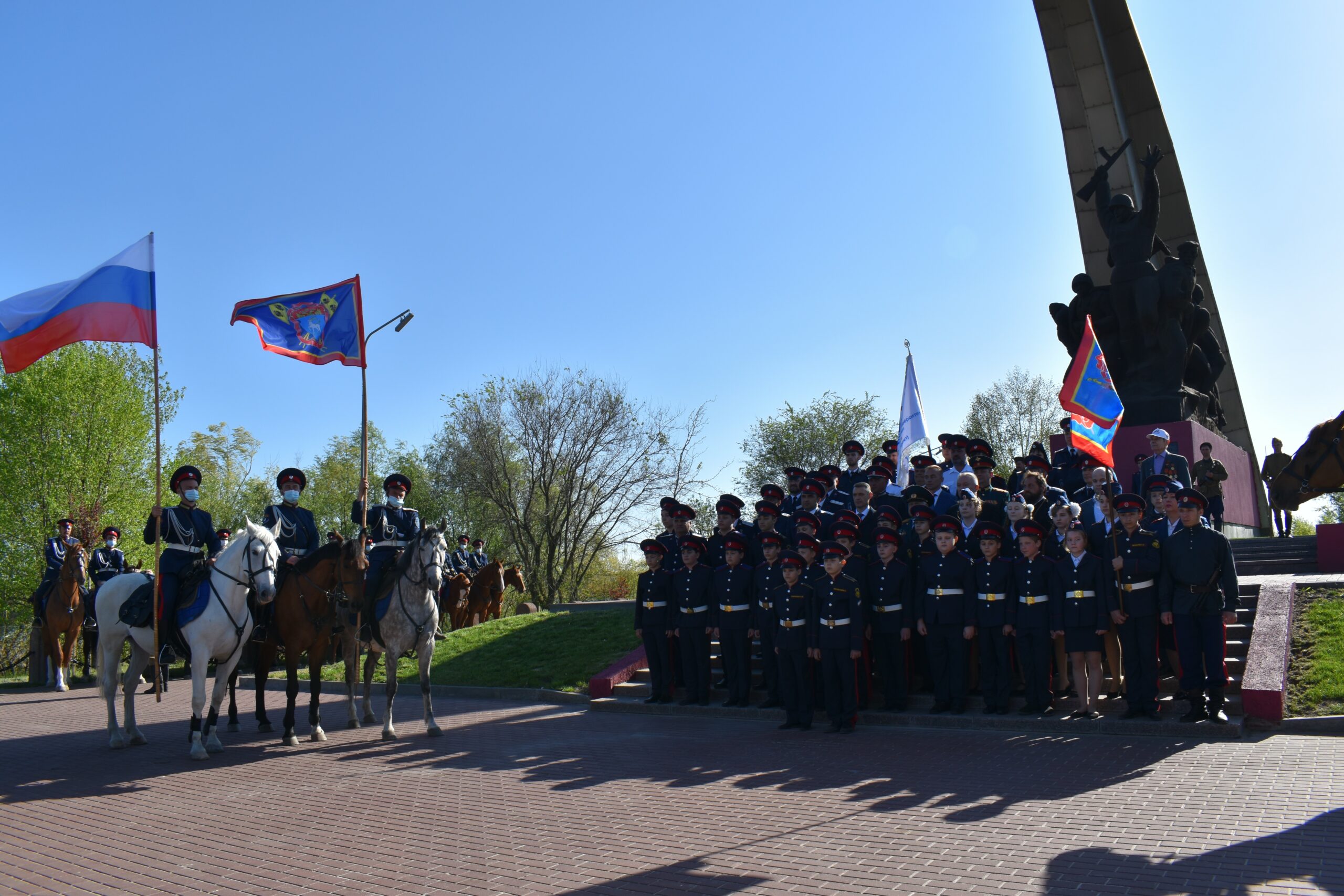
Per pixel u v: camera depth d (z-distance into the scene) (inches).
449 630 1091.3
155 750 472.7
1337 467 396.5
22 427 1207.6
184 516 463.5
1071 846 257.3
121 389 1266.0
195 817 332.8
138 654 495.8
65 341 467.2
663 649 590.9
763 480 1877.5
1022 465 655.1
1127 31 1232.8
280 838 301.0
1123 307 835.4
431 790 365.1
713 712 556.7
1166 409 807.7
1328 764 339.6
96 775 412.5
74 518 1208.8
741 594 557.9
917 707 508.1
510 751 450.6
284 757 445.7
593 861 264.4
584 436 1562.5
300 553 517.0
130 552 1249.4
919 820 291.9
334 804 346.6
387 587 502.6
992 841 265.1
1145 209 844.6
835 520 545.6
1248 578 550.9
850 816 300.2
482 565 1233.4
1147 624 425.7
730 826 294.8
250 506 2241.6
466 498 1611.7
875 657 528.1
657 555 597.9
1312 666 437.4
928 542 503.8
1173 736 409.1
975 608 473.1
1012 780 341.7
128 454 1272.1
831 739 453.7
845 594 483.2
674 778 372.8
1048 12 1258.0
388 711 496.4
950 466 611.8
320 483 2033.7
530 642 800.9
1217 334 1274.6
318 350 533.6
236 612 444.5
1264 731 403.9
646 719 553.9
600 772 391.5
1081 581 440.5
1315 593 510.9
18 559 1214.9
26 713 658.2
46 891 256.5
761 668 617.9
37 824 328.8
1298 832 259.1
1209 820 275.0
